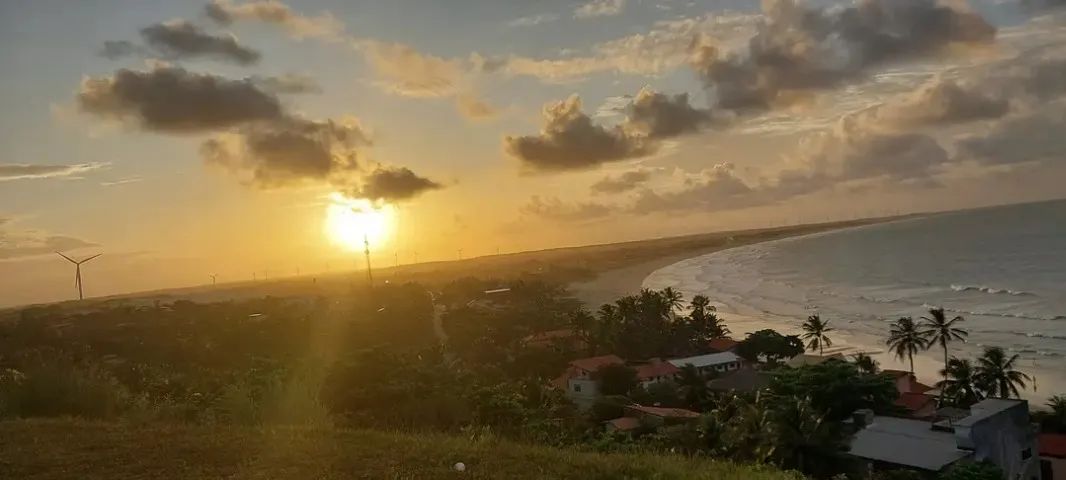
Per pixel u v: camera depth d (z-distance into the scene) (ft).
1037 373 258.98
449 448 57.36
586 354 341.21
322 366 156.46
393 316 451.12
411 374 162.40
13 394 72.23
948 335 260.83
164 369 243.60
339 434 62.08
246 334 355.15
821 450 130.82
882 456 143.43
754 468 63.82
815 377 187.32
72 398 73.36
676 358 334.03
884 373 235.61
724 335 399.24
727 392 232.94
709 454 125.29
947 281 549.95
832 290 572.51
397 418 93.81
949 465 134.51
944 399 212.23
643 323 376.48
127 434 59.52
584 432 149.48
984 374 213.66
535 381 241.35
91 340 342.44
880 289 545.85
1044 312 386.11
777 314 474.49
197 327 404.57
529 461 54.60
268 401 81.92
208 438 58.54
